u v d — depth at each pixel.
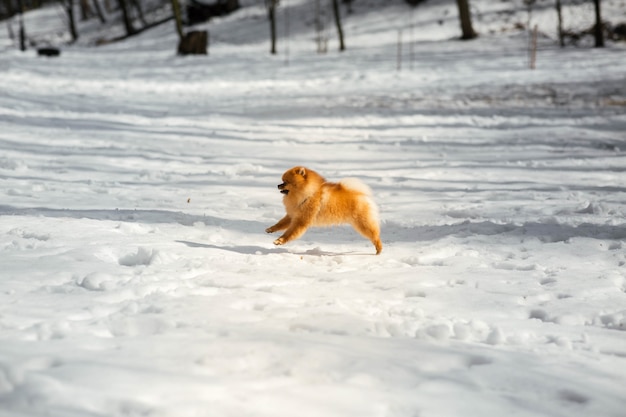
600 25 39.22
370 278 6.11
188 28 59.16
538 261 6.84
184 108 23.02
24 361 3.55
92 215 8.48
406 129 19.27
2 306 4.69
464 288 5.88
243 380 3.53
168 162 13.58
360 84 30.03
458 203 10.26
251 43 52.00
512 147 16.45
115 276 5.64
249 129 18.83
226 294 5.34
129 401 3.14
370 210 7.05
